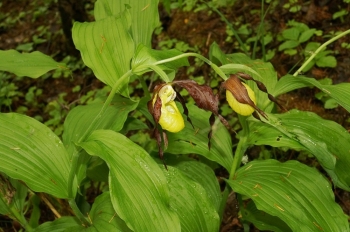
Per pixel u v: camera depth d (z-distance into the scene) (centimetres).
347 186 35
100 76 33
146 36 40
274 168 35
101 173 42
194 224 32
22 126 32
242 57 42
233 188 33
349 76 58
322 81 58
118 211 24
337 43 63
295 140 33
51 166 31
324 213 31
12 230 53
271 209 31
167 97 28
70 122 39
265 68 40
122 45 33
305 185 33
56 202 44
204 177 40
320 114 56
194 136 39
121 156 26
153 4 40
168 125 28
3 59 36
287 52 62
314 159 52
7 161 30
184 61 31
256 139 35
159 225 24
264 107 37
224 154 38
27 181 30
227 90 29
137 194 25
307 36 62
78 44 33
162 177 26
